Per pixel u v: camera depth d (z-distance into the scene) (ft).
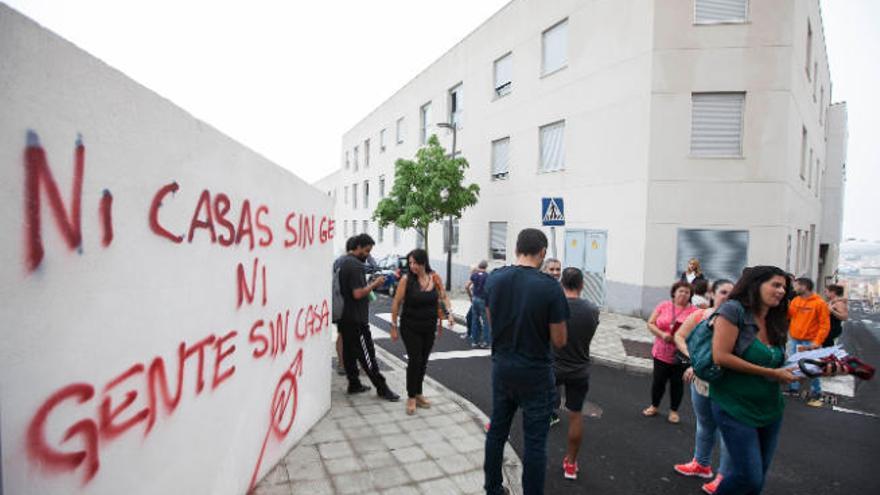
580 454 14.11
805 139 46.83
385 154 92.53
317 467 11.93
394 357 24.82
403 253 85.97
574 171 44.80
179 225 7.54
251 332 10.32
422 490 11.05
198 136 8.02
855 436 16.44
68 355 5.36
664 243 37.42
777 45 35.91
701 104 37.11
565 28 46.34
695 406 12.74
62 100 5.14
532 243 10.36
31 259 4.82
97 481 5.89
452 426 14.96
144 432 6.79
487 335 29.01
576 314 11.95
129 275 6.38
